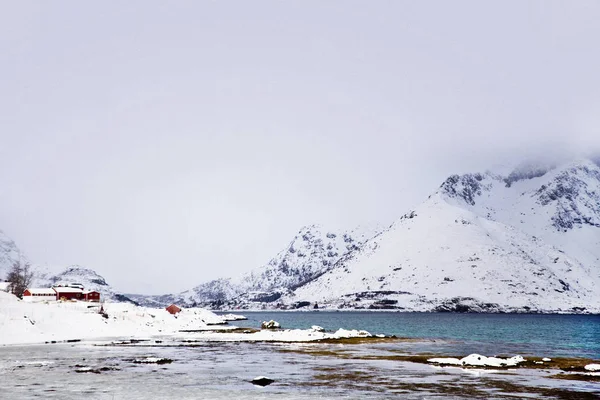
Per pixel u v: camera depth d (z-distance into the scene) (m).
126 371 57.62
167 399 42.28
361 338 116.38
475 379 52.44
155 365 63.22
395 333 159.62
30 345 89.06
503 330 180.12
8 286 196.12
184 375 54.97
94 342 95.44
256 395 44.09
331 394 44.44
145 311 153.88
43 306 122.75
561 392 45.03
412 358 72.50
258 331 141.25
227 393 44.88
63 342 95.06
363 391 45.88
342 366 63.34
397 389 46.91
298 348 89.31
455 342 109.06
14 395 43.44
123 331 118.88
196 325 151.38
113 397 42.88
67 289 176.50
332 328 195.00
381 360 69.94
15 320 103.56
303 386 48.53
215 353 79.00
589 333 161.00
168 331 128.88
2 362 64.81
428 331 172.00
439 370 59.44
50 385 48.22
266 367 62.28
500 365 63.19
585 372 57.41
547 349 93.50
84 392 44.88
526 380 51.69
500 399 42.12
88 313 124.62
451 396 43.44
